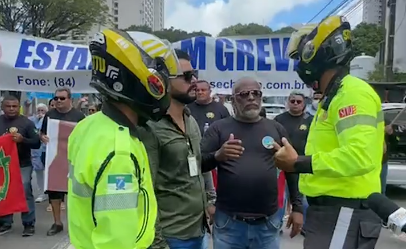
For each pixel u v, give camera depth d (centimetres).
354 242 209
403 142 787
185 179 261
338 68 212
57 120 584
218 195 313
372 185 211
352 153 192
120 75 156
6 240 570
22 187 570
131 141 154
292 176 320
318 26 214
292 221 328
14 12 3488
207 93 622
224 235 309
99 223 141
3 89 682
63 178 579
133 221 143
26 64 690
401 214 132
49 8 3497
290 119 581
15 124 579
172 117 261
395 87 1308
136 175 152
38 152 786
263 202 303
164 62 166
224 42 670
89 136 153
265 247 310
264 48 668
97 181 143
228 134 311
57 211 599
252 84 310
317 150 214
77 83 708
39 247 542
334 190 211
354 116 196
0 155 554
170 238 256
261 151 307
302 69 222
